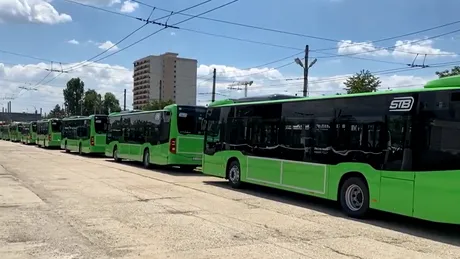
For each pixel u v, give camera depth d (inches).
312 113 472.1
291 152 497.7
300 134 487.2
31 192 510.6
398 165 369.7
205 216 386.9
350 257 271.3
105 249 272.7
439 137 342.0
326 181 446.3
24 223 343.0
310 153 469.1
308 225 366.6
